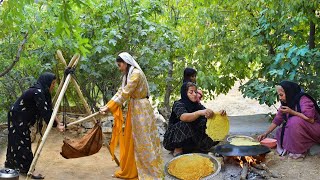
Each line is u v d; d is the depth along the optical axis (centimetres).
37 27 537
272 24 636
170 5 754
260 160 508
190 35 744
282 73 569
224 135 505
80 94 477
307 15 600
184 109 522
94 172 497
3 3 461
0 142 596
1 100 643
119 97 443
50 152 566
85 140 474
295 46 584
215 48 707
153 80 690
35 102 454
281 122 549
